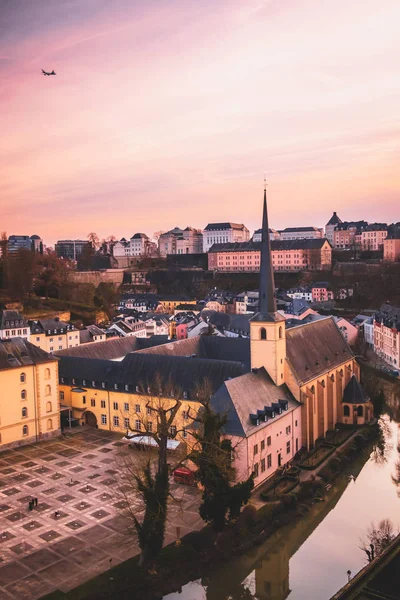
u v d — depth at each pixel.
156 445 87.00
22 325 164.12
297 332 104.81
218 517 61.84
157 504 57.47
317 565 62.44
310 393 93.62
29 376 95.75
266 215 90.56
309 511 73.12
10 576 56.72
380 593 44.81
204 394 81.31
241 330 182.12
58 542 63.34
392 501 76.69
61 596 53.06
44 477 81.06
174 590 56.22
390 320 164.38
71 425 105.19
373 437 100.88
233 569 60.62
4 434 92.38
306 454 91.19
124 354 128.25
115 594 53.78
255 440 77.31
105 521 68.19
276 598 57.41
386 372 147.50
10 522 67.88
